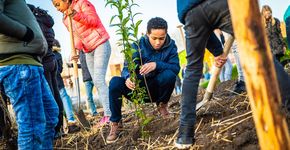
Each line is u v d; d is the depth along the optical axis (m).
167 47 3.24
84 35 3.95
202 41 2.22
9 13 2.16
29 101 2.15
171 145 2.60
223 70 6.82
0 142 3.26
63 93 4.75
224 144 2.29
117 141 3.21
